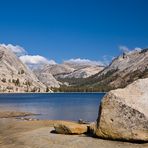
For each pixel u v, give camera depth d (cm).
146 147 2452
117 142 2631
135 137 2575
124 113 2673
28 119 5812
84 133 3062
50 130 3459
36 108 10838
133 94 2811
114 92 2827
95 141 2683
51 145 2625
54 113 8506
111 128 2697
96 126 2842
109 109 2761
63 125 3127
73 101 17238
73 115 7919
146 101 2734
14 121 5231
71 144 2619
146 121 2564
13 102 16000
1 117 6425
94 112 8944
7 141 2947
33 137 3025
